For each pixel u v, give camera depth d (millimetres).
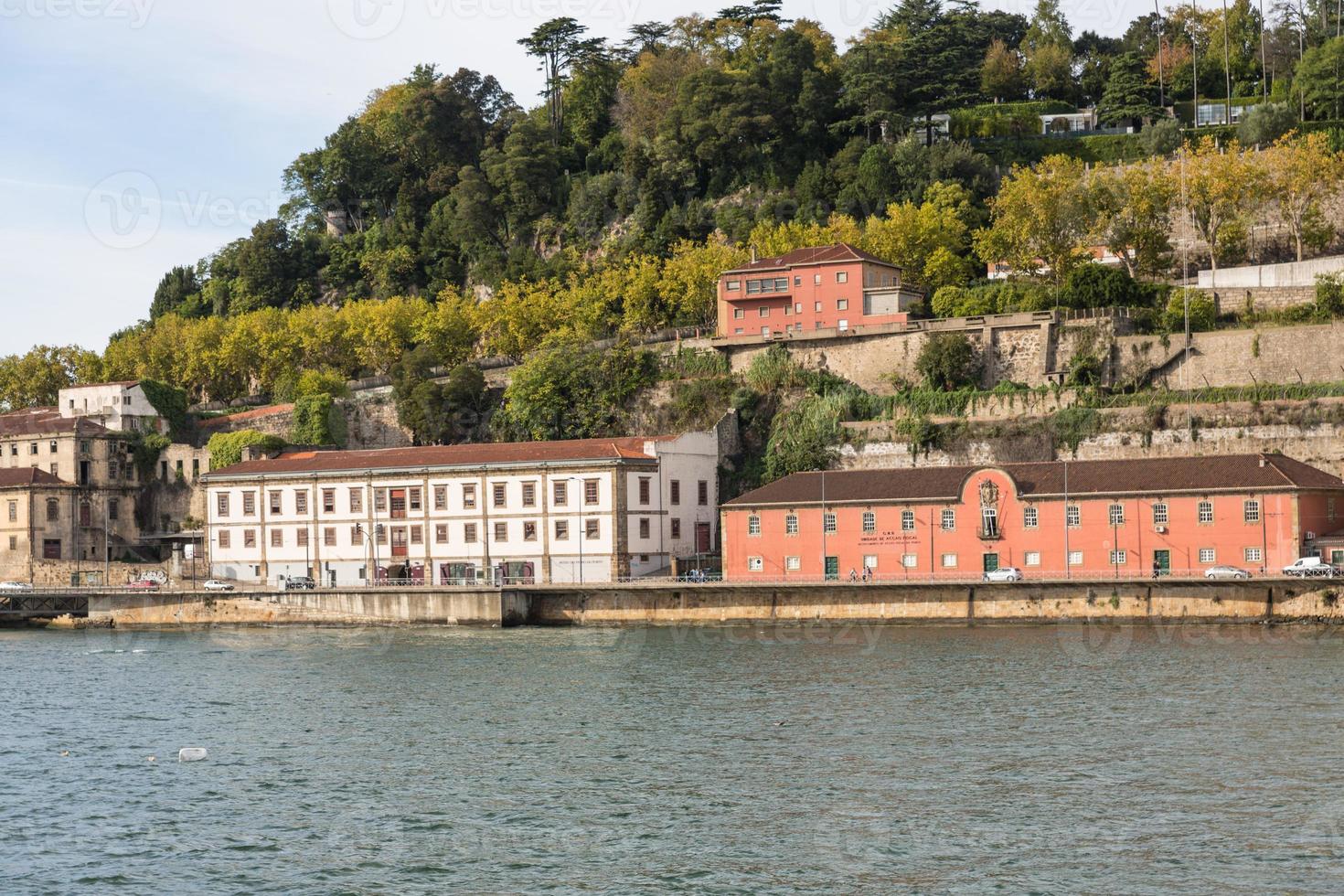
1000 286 174625
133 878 57906
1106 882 55062
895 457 154875
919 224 192000
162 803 68562
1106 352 156125
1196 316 157000
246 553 162500
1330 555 119500
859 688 93625
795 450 158750
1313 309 155625
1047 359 158125
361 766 75250
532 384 178125
